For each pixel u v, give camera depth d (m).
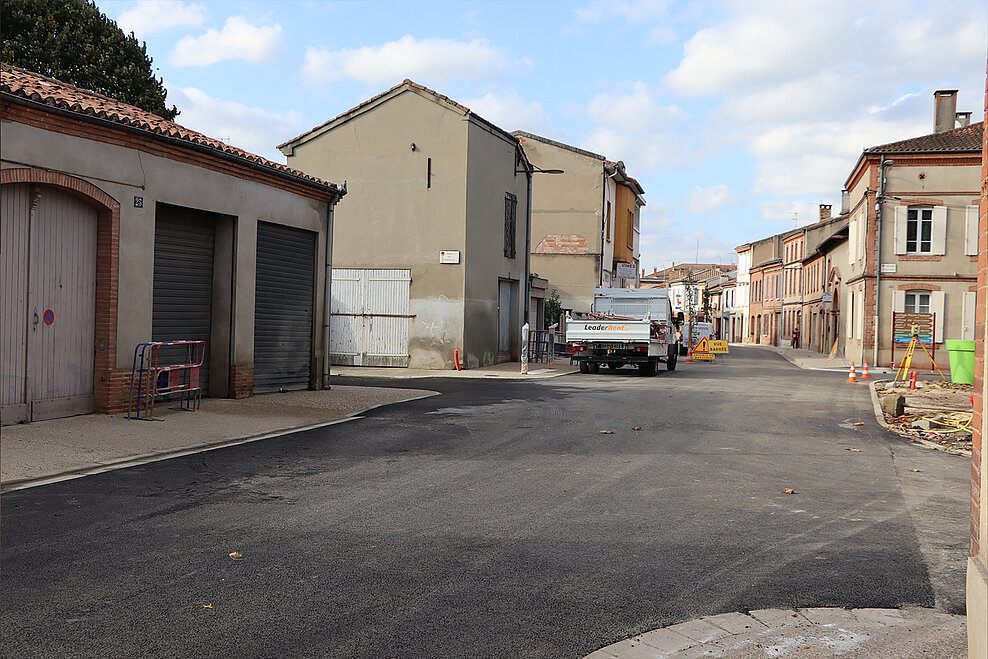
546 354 30.53
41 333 10.80
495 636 4.25
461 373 23.70
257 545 5.77
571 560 5.58
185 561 5.37
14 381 10.45
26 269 10.54
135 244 12.09
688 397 17.55
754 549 5.93
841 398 18.25
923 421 13.05
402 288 25.17
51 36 26.92
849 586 5.14
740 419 13.79
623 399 16.64
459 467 8.89
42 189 10.73
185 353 13.84
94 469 8.33
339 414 13.18
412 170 25.05
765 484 8.33
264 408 13.44
